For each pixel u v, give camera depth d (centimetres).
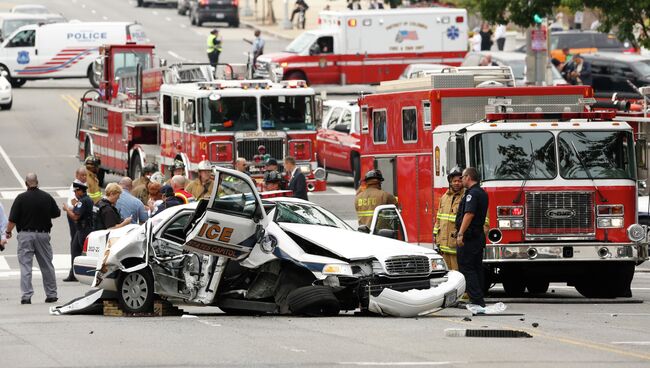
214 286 4834
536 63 11906
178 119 8912
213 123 8544
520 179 5725
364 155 7206
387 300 4712
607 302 5803
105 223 6191
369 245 4825
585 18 19950
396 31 15450
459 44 15638
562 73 14712
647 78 12838
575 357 3716
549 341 4097
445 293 4800
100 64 11075
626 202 5766
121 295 5112
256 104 8625
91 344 4059
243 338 4159
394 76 15512
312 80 15312
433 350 3838
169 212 5062
